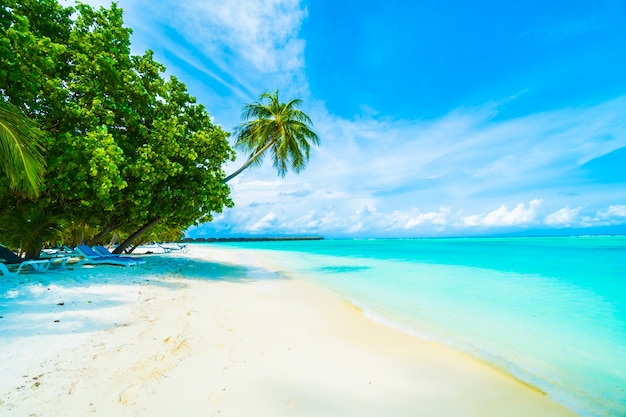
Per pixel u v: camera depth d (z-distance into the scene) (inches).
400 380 145.0
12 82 306.7
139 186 439.2
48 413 97.3
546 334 228.1
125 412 101.6
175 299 277.3
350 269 675.4
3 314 184.7
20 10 369.4
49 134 341.4
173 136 459.2
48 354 139.5
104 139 355.9
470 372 158.6
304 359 160.9
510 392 139.6
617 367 171.6
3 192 329.1
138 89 447.8
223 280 438.9
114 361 139.0
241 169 709.3
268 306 282.4
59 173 353.1
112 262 424.5
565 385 148.9
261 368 145.4
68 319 188.9
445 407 123.7
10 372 120.5
